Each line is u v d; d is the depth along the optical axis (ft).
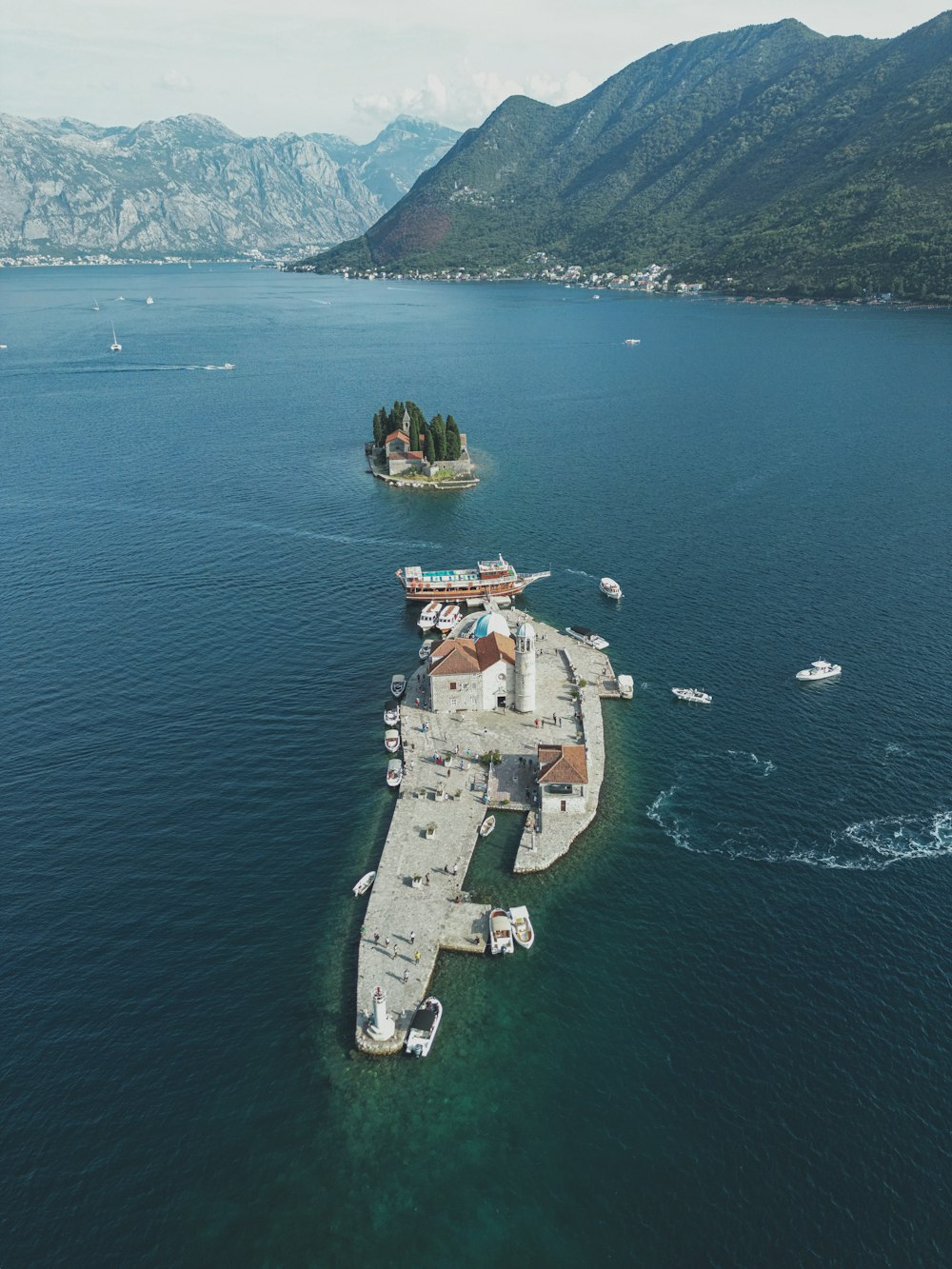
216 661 395.96
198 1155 187.73
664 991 227.61
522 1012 223.92
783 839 281.74
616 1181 182.19
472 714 354.33
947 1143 186.29
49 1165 184.03
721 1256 167.73
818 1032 213.46
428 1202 179.32
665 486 636.07
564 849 278.67
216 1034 215.92
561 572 493.77
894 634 409.28
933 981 226.58
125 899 257.34
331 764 323.37
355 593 469.98
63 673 382.42
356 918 254.27
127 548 527.81
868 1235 170.09
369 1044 212.64
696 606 445.78
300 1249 170.71
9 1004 220.84
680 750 329.31
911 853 272.72
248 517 586.04
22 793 302.04
